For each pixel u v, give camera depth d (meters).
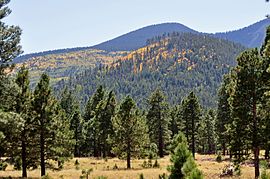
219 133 64.94
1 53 28.14
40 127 38.19
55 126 39.28
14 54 28.59
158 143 78.31
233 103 31.12
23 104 37.03
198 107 70.75
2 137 25.89
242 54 30.77
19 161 38.97
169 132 74.12
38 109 37.97
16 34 28.64
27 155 38.81
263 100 29.45
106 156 75.75
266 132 29.44
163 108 73.25
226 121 62.22
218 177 34.69
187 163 11.64
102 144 76.69
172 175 12.15
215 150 95.50
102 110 73.12
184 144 12.44
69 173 41.16
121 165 54.31
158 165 49.59
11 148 37.66
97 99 87.06
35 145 38.78
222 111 64.12
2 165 45.75
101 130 72.81
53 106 39.06
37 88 38.34
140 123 52.34
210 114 92.88
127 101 52.56
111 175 38.41
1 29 28.06
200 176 10.94
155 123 72.94
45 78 38.91
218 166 45.84
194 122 70.62
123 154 51.75
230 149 31.70
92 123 77.31
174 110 91.75
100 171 43.62
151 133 73.62
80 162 58.69
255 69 30.22
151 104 73.50
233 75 32.44
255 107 30.33
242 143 30.78
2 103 28.77
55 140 39.62
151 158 56.88
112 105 72.94
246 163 47.31
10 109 35.78
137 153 51.59
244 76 30.22
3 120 25.45
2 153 37.84
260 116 30.12
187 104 70.88
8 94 29.16
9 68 28.62
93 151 85.00
